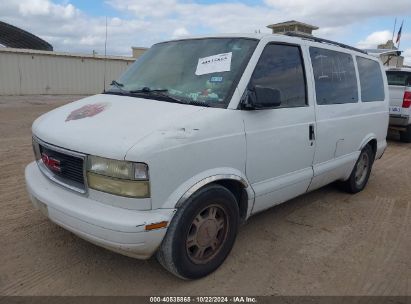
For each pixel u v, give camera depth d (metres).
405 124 10.00
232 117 3.18
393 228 4.47
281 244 3.92
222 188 3.16
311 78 4.12
